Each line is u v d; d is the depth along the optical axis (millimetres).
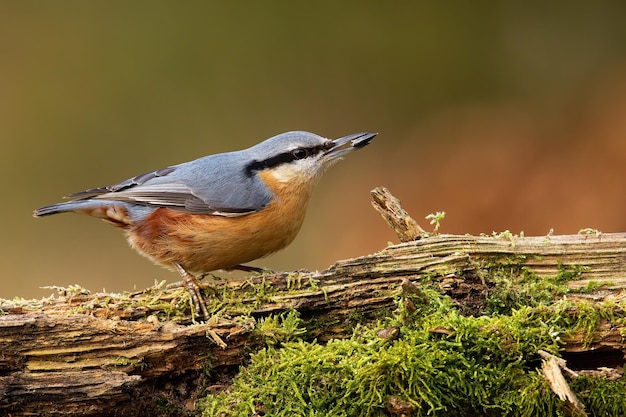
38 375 5301
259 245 7625
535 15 15570
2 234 13523
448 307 5766
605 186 12008
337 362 5457
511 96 14781
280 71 15695
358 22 15914
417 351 5359
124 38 15812
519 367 5410
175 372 5629
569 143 12844
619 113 13016
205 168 7637
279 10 16062
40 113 14945
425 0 15922
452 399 5309
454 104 15031
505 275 6246
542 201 12141
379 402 5234
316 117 15336
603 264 6227
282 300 6004
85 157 14758
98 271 12789
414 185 13281
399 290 5969
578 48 15125
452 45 15617
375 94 15375
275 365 5547
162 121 15266
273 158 7719
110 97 15289
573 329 5531
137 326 5559
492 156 13117
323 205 13625
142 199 7512
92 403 5293
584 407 5102
